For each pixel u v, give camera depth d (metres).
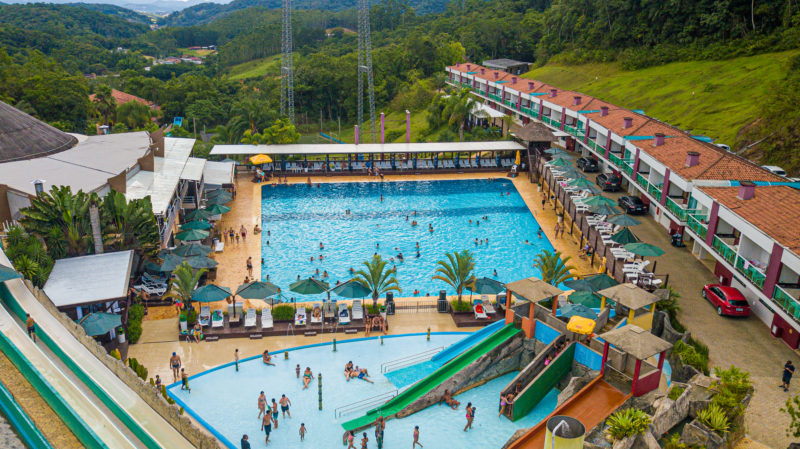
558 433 17.00
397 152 68.44
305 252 48.34
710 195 38.47
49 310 27.59
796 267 28.84
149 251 40.78
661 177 49.50
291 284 38.88
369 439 27.25
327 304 37.62
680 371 28.84
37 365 20.19
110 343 32.88
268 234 51.81
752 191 36.72
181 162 56.19
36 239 35.44
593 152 63.44
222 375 31.61
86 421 17.89
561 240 50.94
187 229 45.72
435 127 101.62
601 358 30.23
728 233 38.91
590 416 26.58
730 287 36.34
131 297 37.88
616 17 113.19
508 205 59.56
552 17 132.50
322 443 26.69
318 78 127.06
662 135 50.31
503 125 88.69
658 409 23.27
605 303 33.84
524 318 33.88
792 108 56.78
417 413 29.52
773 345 31.92
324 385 30.98
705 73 87.81
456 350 34.09
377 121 121.81
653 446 21.56
